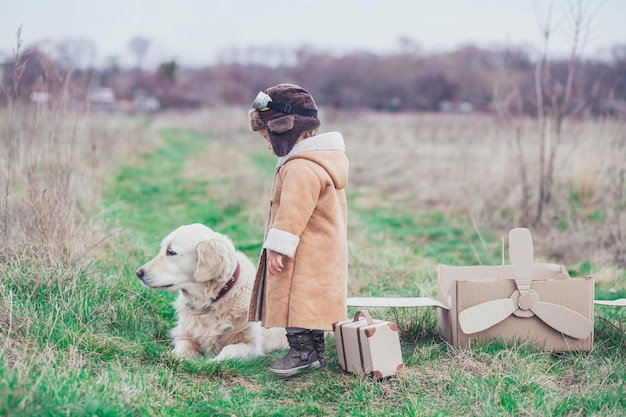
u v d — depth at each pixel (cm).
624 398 336
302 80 3581
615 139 792
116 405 299
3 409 274
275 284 370
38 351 347
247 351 416
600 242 717
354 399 347
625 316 482
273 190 388
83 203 672
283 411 335
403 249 739
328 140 383
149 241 693
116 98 3388
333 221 377
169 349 397
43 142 609
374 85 3319
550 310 400
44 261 464
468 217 895
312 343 387
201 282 418
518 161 906
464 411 332
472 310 398
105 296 447
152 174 1370
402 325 455
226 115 2709
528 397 343
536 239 761
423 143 1738
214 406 329
